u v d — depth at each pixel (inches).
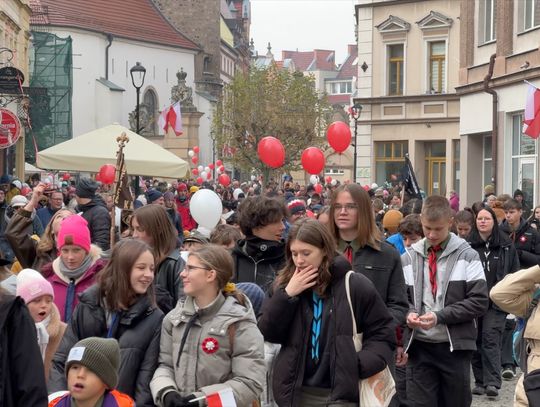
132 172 631.8
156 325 235.6
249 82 2486.5
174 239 285.4
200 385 225.6
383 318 237.0
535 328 258.1
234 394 221.3
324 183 1637.6
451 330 319.9
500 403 425.1
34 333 183.2
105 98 2623.0
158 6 3467.0
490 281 455.8
